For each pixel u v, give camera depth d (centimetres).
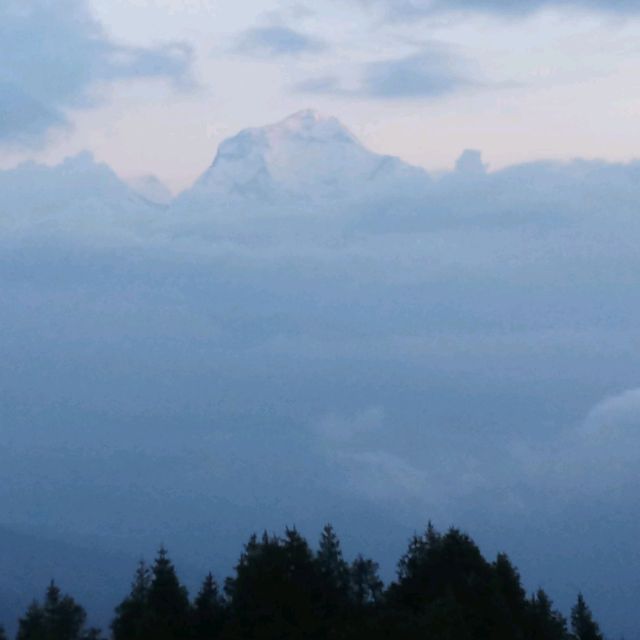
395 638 14638
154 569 15725
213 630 15312
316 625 15162
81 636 15275
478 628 15962
